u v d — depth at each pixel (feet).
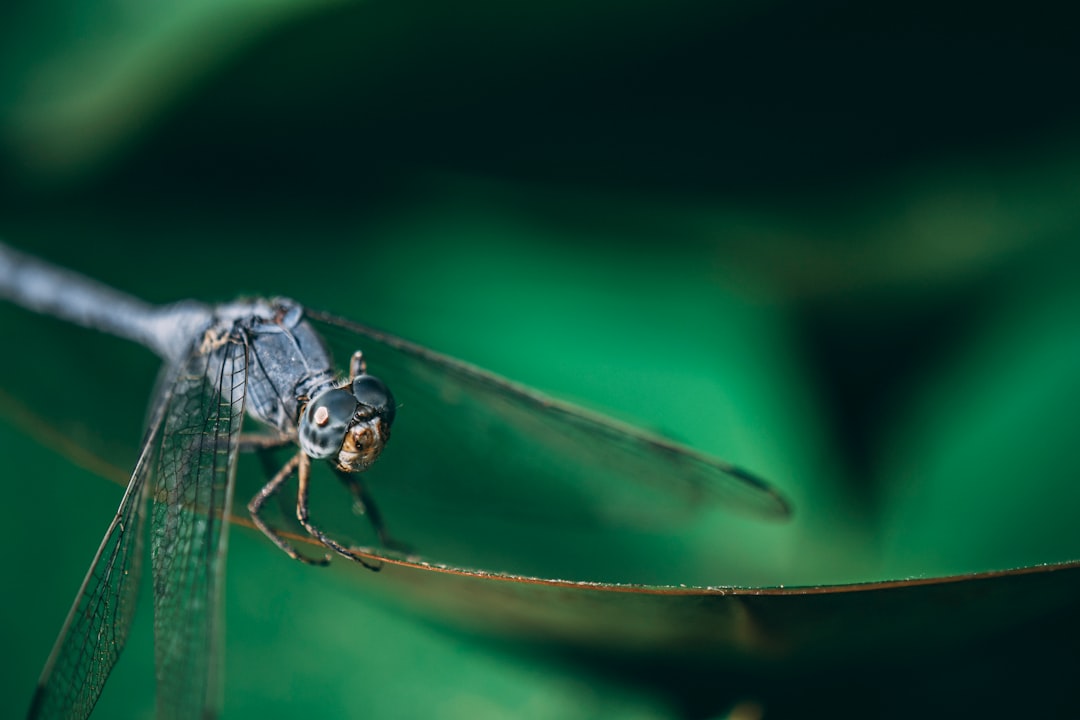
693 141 0.71
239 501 0.65
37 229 0.71
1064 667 0.66
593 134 0.71
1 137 0.70
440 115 0.71
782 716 0.66
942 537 0.68
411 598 0.66
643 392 0.70
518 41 0.68
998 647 0.66
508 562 0.68
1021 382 0.69
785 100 0.70
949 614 0.63
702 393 0.70
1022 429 0.69
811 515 0.69
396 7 0.67
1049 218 0.71
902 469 0.70
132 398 0.69
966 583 0.61
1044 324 0.70
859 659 0.66
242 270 0.71
